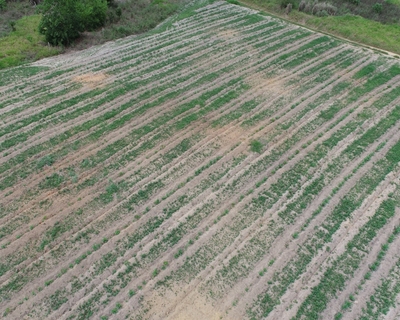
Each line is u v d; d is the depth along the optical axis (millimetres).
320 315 9445
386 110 16188
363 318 9375
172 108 16406
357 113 15977
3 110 16359
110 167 13617
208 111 16234
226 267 10477
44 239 11234
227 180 13086
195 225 11609
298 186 12812
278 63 19531
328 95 17109
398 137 14766
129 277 10305
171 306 9641
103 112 16234
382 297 9789
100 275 10367
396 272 10328
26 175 13289
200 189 12766
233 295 9852
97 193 12641
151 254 10859
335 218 11750
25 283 10180
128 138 14852
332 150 14195
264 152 14188
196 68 19234
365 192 12578
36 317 9500
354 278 10203
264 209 12055
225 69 19062
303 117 15820
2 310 9641
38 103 16797
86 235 11367
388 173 13273
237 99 16938
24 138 14859
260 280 10164
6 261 10680
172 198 12453
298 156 13969
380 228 11469
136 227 11570
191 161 13812
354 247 10969
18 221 11758
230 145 14469
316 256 10734
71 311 9602
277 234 11320
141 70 19188
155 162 13781
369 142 14547
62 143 14641
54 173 13359
